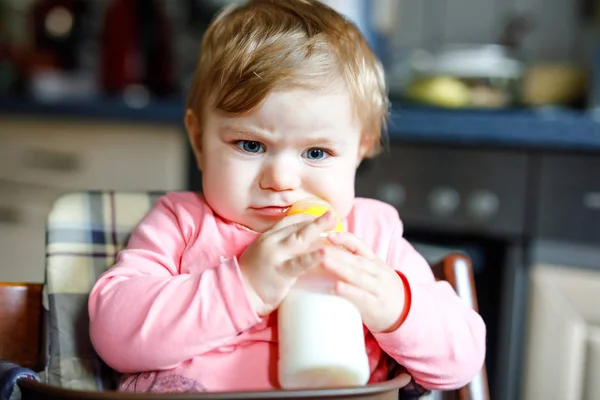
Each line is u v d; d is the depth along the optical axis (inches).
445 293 26.3
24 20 85.5
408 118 51.3
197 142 30.0
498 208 50.2
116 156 63.1
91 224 30.5
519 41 68.2
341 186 26.5
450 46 70.7
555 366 48.3
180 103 61.0
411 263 28.2
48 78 72.8
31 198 67.4
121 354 24.0
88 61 76.2
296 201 25.5
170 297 23.8
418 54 69.1
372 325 23.4
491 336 50.8
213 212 27.9
